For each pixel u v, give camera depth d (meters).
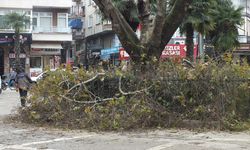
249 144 9.82
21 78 19.16
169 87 12.50
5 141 10.52
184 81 12.49
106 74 13.07
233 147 9.48
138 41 13.99
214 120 12.10
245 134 11.20
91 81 13.13
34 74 53.25
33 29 54.34
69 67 13.61
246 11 61.69
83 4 67.50
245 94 12.66
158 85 12.53
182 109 12.41
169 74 12.65
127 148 9.48
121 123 12.02
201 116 12.23
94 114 12.41
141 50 13.80
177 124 12.16
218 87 12.38
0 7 52.50
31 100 13.52
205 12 29.84
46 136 11.16
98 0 14.04
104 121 12.14
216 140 10.33
